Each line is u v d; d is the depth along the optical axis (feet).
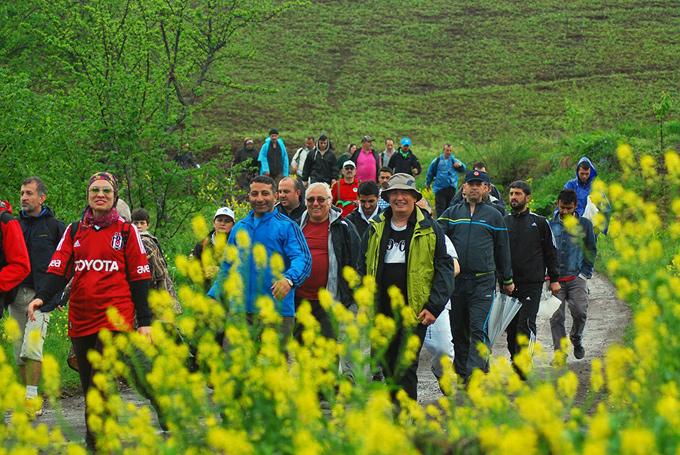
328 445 26.43
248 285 46.37
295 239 48.08
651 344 28.94
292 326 47.83
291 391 28.04
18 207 92.58
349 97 293.02
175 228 104.06
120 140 97.30
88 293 42.86
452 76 311.27
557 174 171.73
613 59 315.58
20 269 52.37
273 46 338.13
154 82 107.45
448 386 33.94
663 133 174.70
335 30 357.41
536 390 28.81
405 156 148.25
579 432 25.67
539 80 301.84
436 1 392.47
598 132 184.65
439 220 59.82
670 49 321.73
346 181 92.43
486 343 58.08
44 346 69.62
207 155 222.28
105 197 43.29
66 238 44.27
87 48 107.65
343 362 44.96
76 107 99.04
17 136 92.17
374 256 48.67
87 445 40.93
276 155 153.89
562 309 68.64
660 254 31.89
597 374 31.48
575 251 67.87
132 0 119.03
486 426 24.93
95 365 31.60
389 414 29.58
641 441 19.40
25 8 145.07
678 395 27.27
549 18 361.30
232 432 25.96
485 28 355.77
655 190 76.02
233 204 123.44
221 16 137.18
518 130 255.09
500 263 59.31
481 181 58.80
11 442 30.60
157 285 54.34
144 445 28.17
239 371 29.91
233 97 286.05
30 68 146.92
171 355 30.55
